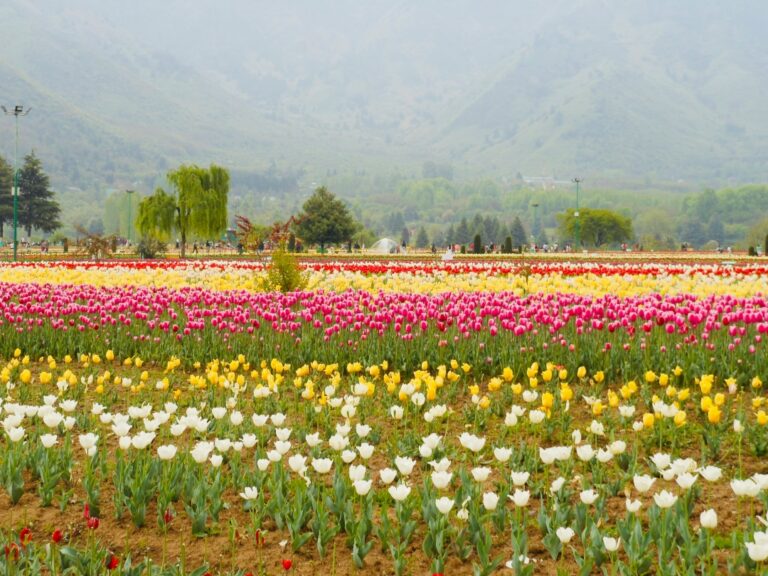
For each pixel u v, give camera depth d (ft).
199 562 18.43
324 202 297.53
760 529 18.70
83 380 33.17
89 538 19.66
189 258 189.98
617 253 285.64
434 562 16.88
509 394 32.60
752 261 172.86
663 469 22.62
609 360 35.78
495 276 86.33
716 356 35.60
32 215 416.67
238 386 31.78
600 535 17.62
